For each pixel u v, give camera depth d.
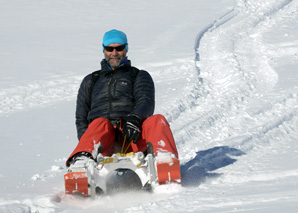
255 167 11.17
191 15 46.94
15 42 39.72
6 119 20.14
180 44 33.88
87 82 11.79
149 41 36.25
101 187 9.64
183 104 19.53
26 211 8.71
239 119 16.69
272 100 18.31
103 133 10.44
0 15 52.78
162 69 26.88
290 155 11.98
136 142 10.30
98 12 52.50
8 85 26.19
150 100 11.07
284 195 7.59
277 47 29.64
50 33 43.25
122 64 11.66
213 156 12.69
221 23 41.66
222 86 23.16
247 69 25.58
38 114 20.67
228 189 8.91
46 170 12.82
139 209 8.06
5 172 12.70
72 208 8.95
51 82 26.55
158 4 55.00
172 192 9.45
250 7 47.38
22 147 15.61
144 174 9.77
